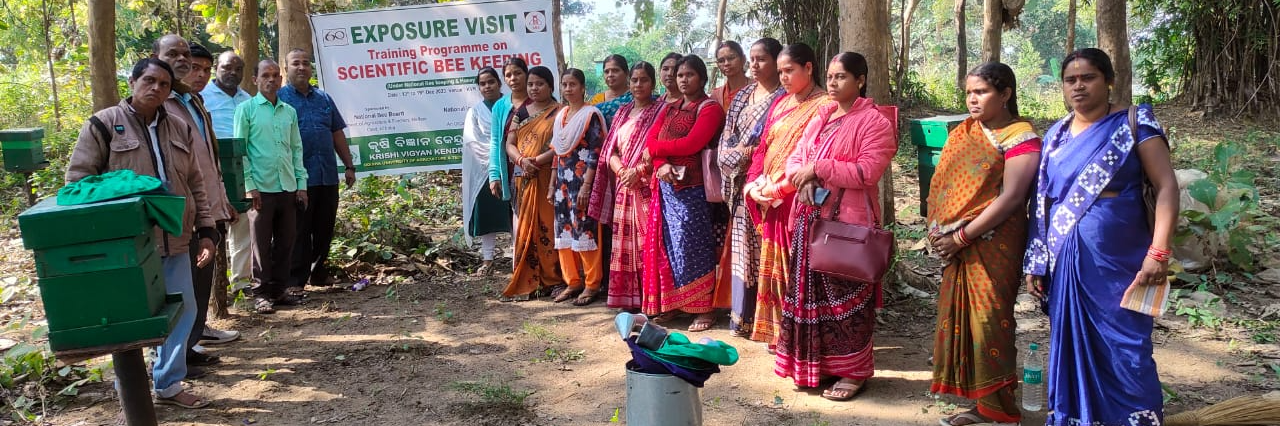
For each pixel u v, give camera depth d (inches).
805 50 171.5
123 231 122.0
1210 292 219.1
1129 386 129.2
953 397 163.6
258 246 236.1
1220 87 546.3
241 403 171.5
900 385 172.1
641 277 225.9
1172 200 122.1
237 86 248.8
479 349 204.1
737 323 202.4
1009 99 141.8
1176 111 571.2
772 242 177.5
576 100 233.8
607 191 231.3
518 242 248.8
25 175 422.6
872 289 164.9
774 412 161.0
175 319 131.3
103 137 154.3
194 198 168.1
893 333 204.7
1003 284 142.2
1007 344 144.3
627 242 225.3
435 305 245.0
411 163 312.8
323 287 266.8
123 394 139.0
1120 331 129.0
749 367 184.4
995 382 144.7
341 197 356.8
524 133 245.3
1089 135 128.1
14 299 252.7
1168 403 157.8
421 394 175.3
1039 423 150.7
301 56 250.5
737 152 189.3
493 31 305.4
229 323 226.7
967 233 140.9
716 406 164.2
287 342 212.1
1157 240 122.8
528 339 210.8
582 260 240.2
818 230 159.3
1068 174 129.9
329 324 227.1
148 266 128.3
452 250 302.2
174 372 166.4
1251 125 519.2
